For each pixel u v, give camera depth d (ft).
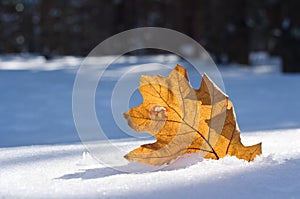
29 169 4.06
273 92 24.45
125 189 3.21
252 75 36.76
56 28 61.36
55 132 12.87
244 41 46.19
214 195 3.07
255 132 7.16
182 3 46.65
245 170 3.70
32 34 68.13
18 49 69.10
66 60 58.03
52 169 4.05
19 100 21.45
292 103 19.74
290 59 40.16
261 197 3.03
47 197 3.06
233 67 44.80
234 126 4.15
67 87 27.61
